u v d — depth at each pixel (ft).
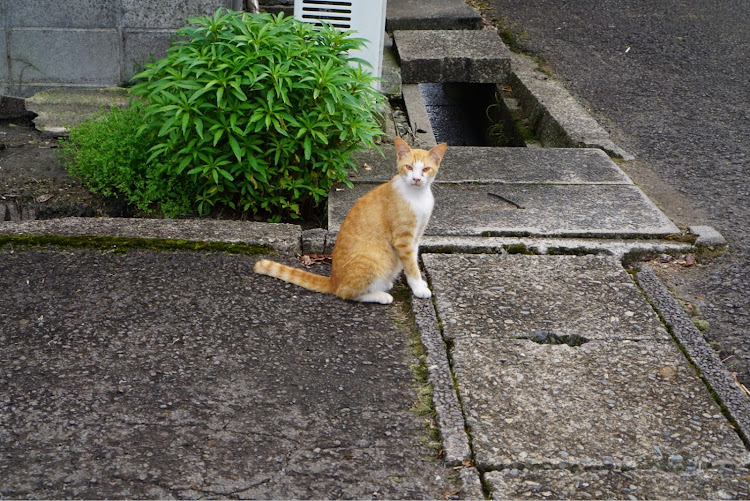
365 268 14.24
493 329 13.55
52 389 11.78
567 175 20.10
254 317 13.93
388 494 9.99
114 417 11.23
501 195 18.69
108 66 23.09
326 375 12.38
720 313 14.70
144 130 18.71
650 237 16.94
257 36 17.81
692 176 21.01
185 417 11.29
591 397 11.87
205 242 16.26
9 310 13.83
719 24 35.22
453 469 10.44
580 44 32.89
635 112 25.94
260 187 18.39
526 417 11.38
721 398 11.89
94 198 19.60
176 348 12.93
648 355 12.96
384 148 22.27
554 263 15.84
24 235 16.14
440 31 31.37
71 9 22.34
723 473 10.46
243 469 10.34
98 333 13.26
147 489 9.94
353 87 19.04
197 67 17.89
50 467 10.26
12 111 23.29
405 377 12.42
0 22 22.34
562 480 10.27
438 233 16.75
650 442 10.95
